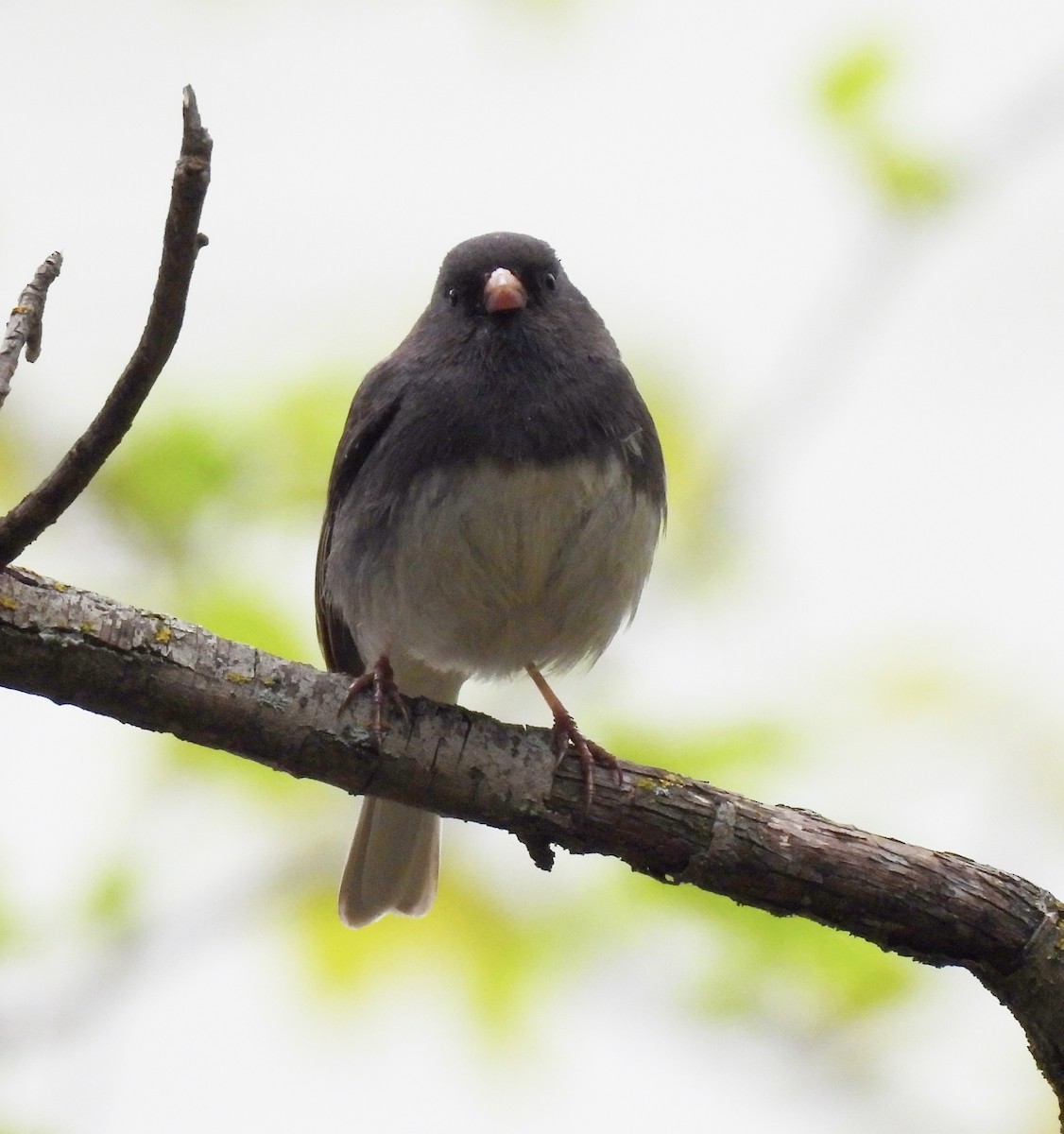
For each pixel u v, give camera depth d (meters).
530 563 8.86
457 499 8.72
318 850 9.77
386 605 9.18
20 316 6.60
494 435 8.75
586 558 8.91
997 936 7.27
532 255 9.38
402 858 9.45
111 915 9.40
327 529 9.65
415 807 7.46
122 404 6.19
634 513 8.99
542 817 7.34
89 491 9.97
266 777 9.80
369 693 7.30
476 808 7.34
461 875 9.56
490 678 9.83
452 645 9.52
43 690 6.86
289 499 10.23
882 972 9.20
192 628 7.09
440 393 8.88
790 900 7.32
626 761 7.53
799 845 7.28
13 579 6.77
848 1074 9.25
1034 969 7.28
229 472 10.11
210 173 5.73
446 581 8.95
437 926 9.50
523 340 8.96
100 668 6.85
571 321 9.21
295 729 7.17
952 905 7.25
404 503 8.82
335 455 10.02
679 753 9.55
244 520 10.13
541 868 7.46
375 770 7.26
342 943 9.51
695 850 7.30
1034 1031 7.37
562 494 8.73
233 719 7.08
